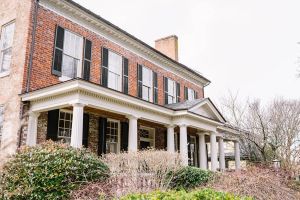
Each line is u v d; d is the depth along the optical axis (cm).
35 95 1037
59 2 1226
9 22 1248
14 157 792
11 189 731
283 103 2523
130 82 1593
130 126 1225
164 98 1875
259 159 2105
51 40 1194
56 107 1025
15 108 1079
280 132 2031
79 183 746
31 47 1116
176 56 2336
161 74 1892
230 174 845
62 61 1228
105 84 1410
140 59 1708
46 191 715
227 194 442
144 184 808
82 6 1298
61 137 1177
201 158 1730
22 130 1047
